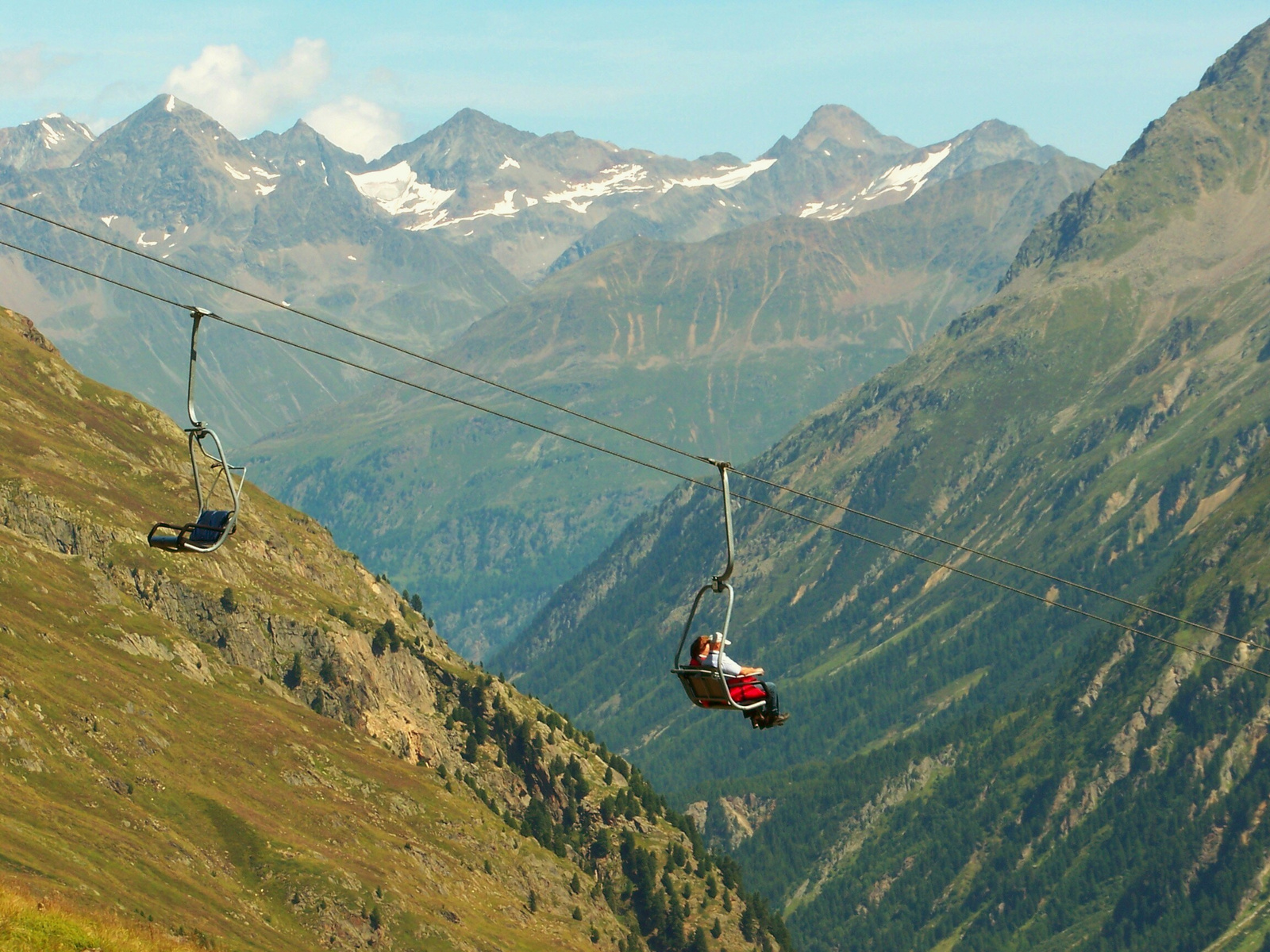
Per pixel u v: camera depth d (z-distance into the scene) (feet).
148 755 573.33
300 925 528.63
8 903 148.25
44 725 537.24
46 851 441.68
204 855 534.37
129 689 610.65
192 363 138.10
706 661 133.90
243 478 138.72
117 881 457.27
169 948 154.71
